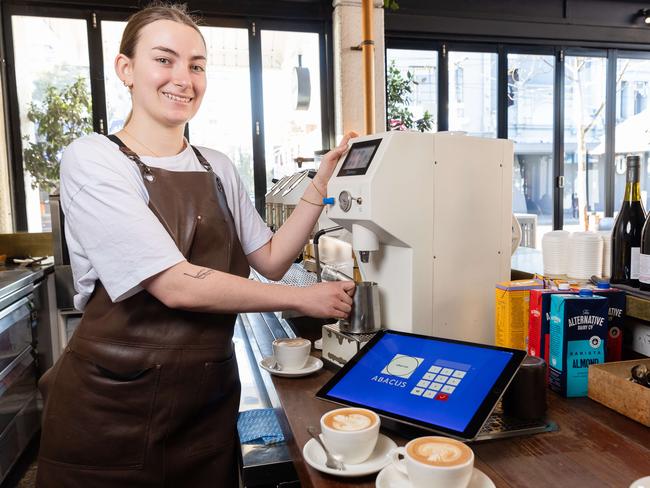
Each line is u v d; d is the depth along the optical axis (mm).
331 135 4359
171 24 1103
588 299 995
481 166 1271
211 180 1172
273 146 4309
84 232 1024
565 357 998
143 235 989
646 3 4984
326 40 4266
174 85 1112
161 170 1119
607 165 5188
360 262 1400
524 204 5117
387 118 4672
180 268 996
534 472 740
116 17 3848
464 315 1281
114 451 1120
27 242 3566
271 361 1269
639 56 5152
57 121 3838
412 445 701
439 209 1223
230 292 1002
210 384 1153
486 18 4645
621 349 1084
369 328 1209
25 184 3811
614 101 5125
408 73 4664
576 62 5039
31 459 2688
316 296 1095
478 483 697
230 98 4199
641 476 724
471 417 804
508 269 1330
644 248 1099
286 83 4273
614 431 860
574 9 4852
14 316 2488
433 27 4543
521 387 884
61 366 1176
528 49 4855
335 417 807
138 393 1109
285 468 1201
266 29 4184
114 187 1014
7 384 2387
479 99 4840
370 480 748
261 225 1407
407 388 918
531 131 5000
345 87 4105
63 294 3125
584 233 1332
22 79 3760
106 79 3889
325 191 1386
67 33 3801
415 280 1213
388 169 1155
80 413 1123
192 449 1180
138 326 1104
